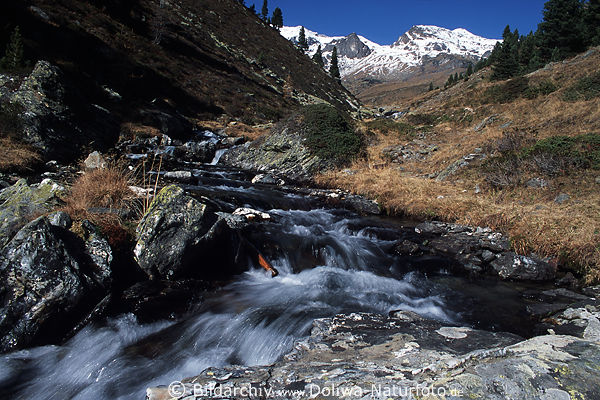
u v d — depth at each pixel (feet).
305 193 42.73
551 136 44.70
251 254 22.40
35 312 13.78
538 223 27.12
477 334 12.71
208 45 132.26
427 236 29.76
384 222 33.91
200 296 18.12
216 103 97.81
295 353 11.46
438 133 68.23
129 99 67.77
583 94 65.10
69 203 20.11
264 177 49.34
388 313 16.89
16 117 38.22
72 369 12.96
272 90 135.13
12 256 14.33
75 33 73.67
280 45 201.77
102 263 16.26
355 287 20.56
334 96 190.19
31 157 35.24
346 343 12.01
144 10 120.16
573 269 22.88
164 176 39.63
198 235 18.94
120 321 15.56
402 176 47.75
